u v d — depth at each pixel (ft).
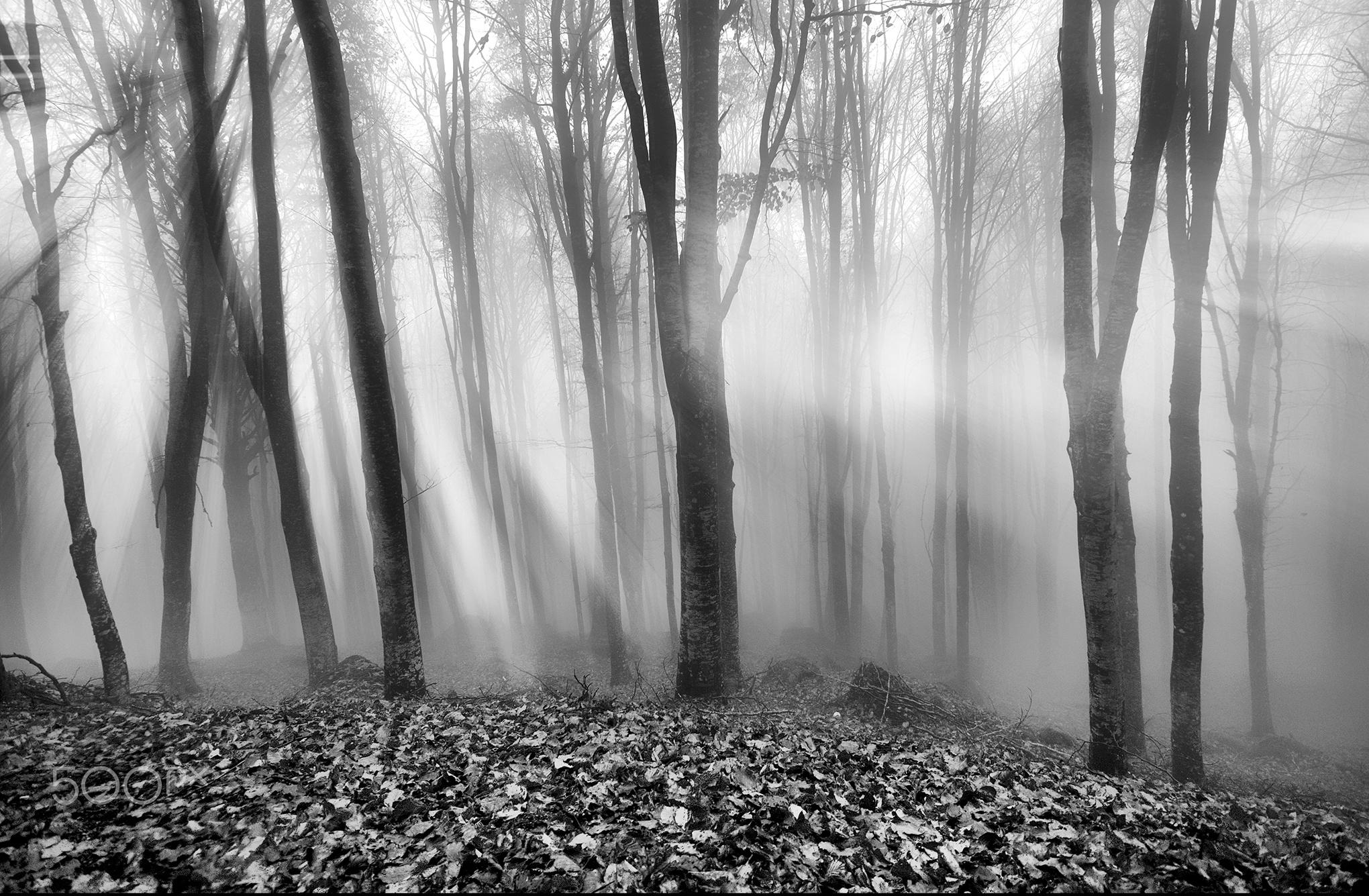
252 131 39.01
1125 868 14.43
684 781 18.20
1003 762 23.77
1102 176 35.40
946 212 58.03
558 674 50.37
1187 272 25.75
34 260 46.85
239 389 57.16
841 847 15.05
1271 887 13.65
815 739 23.99
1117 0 34.37
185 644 39.68
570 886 13.21
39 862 13.47
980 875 14.06
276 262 36.96
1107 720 23.61
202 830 15.07
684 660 32.17
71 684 30.68
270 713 26.30
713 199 32.68
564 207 60.13
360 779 17.99
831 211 59.26
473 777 18.12
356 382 30.40
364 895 12.98
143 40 45.88
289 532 37.37
